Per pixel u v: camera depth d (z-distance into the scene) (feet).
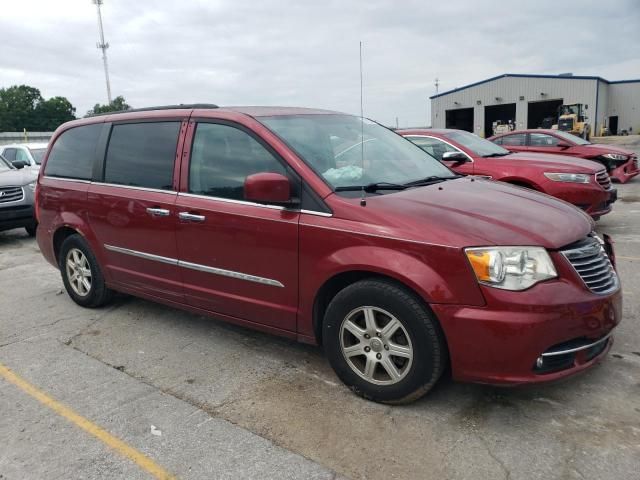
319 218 10.76
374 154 13.24
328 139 12.82
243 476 8.68
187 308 13.89
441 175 13.66
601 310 9.54
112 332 15.03
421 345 9.70
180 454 9.32
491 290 9.11
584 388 10.89
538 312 8.98
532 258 9.28
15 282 20.72
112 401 11.21
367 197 10.83
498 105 158.92
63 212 16.66
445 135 27.73
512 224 9.86
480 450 9.07
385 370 10.48
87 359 13.34
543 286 9.20
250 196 10.82
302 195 11.10
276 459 9.07
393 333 10.10
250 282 12.01
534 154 27.68
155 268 14.14
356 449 9.26
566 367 9.50
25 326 15.78
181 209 13.01
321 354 13.14
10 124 256.32
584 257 9.82
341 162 12.09
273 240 11.35
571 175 24.02
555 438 9.31
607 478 8.27
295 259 11.10
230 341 14.12
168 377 12.21
